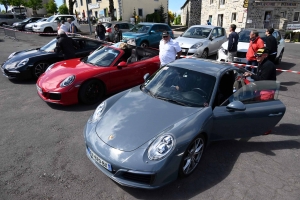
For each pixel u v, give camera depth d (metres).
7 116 4.73
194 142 2.96
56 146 3.73
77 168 3.21
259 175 3.17
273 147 3.86
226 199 2.74
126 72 5.77
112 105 3.49
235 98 3.46
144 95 3.66
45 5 45.09
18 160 3.35
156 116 3.08
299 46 17.36
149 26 12.41
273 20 23.25
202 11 32.09
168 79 3.84
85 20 35.66
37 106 5.24
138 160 2.57
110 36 14.61
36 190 2.80
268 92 3.66
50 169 3.18
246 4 22.20
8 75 6.68
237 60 8.10
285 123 4.71
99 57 5.92
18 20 26.52
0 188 2.82
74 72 5.18
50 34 19.39
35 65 6.77
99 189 2.84
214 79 3.59
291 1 23.06
